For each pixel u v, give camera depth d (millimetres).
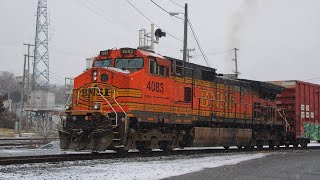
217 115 21734
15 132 54281
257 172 12523
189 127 19688
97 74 16172
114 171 11391
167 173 11578
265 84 25875
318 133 30812
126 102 15625
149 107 16672
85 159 14445
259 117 25641
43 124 53719
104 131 15078
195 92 19953
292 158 17875
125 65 16797
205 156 17703
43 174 10273
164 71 17734
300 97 28672
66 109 16922
